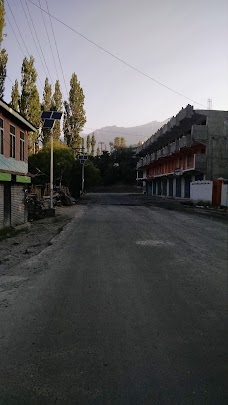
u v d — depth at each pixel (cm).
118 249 987
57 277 690
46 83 4159
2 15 2233
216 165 3381
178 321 461
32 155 3647
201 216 2089
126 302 538
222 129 3403
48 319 468
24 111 3297
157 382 316
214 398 293
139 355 367
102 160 10050
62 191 3328
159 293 582
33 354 369
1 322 459
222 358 361
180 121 3756
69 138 5184
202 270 739
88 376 326
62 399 292
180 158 4334
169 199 4400
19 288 617
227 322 459
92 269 754
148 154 6569
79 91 5191
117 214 2255
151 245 1050
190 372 333
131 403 286
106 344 393
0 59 2484
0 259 880
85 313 491
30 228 1608
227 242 1102
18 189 1684
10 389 306
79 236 1249
